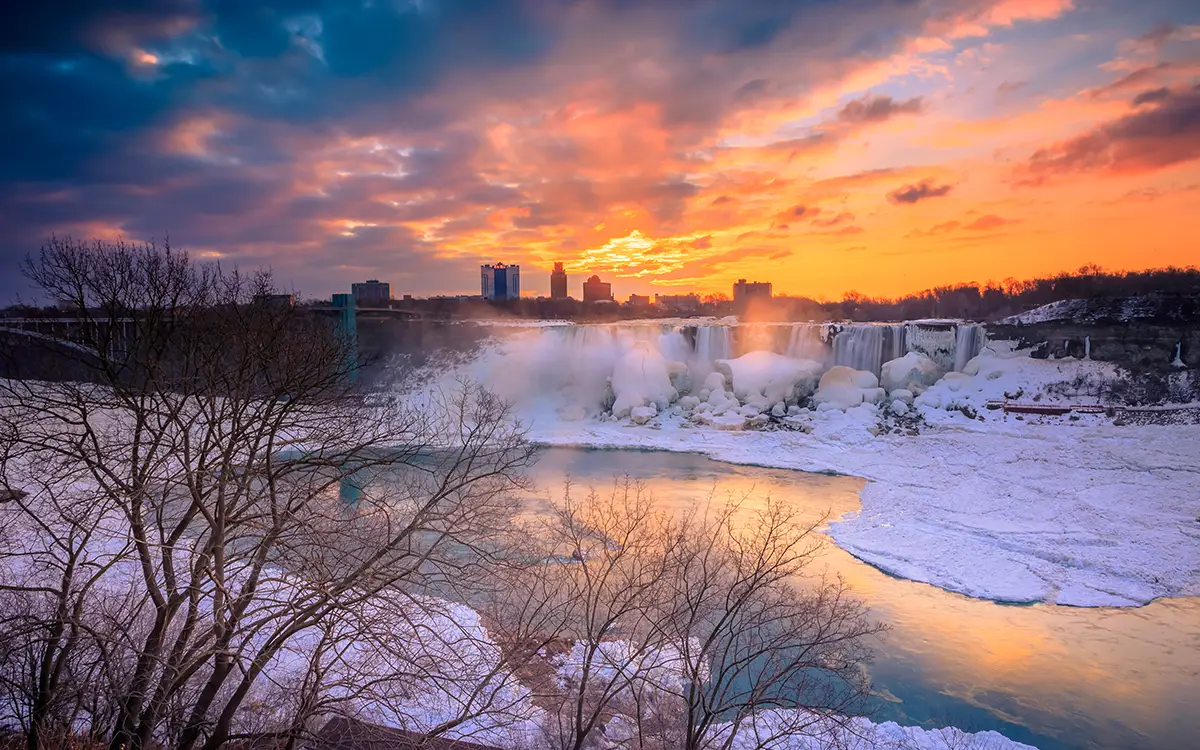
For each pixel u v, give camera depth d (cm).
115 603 1435
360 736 1213
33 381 1256
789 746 1353
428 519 1264
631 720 1404
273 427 1190
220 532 1102
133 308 1183
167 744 1258
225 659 1084
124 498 1141
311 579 1160
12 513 1448
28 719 1151
